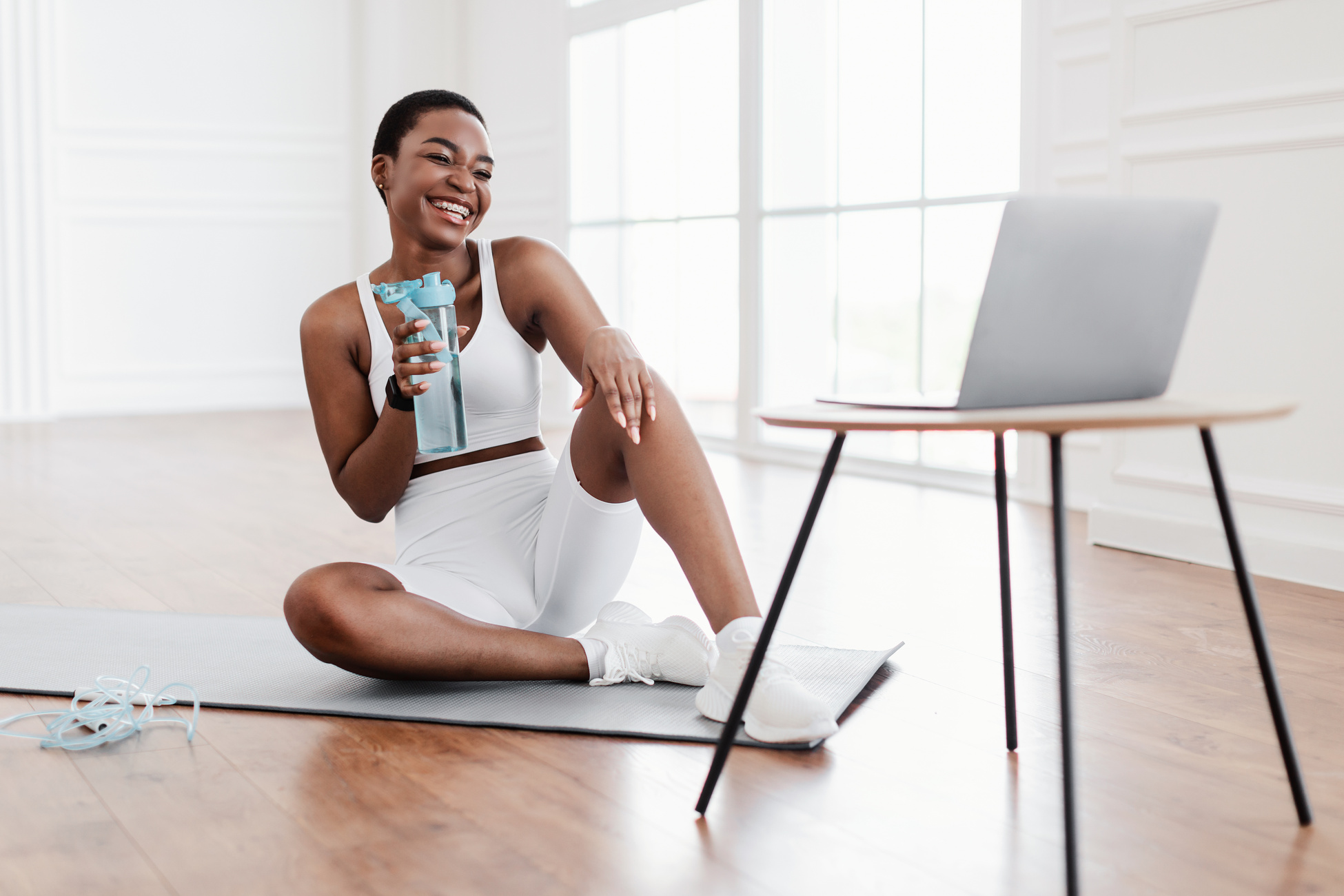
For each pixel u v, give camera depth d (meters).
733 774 1.47
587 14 5.46
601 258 5.50
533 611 1.85
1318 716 1.70
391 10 6.58
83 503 3.65
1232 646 2.07
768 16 4.51
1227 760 1.53
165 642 2.08
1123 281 1.21
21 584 2.59
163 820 1.35
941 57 3.88
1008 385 1.19
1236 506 2.71
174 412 6.45
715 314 4.86
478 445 1.86
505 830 1.32
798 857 1.25
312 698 1.76
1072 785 1.11
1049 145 3.58
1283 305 2.61
